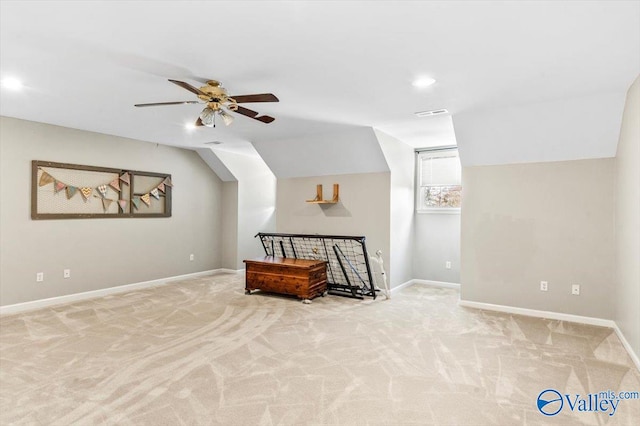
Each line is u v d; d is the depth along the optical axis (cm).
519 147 446
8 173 451
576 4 199
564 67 287
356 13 209
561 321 430
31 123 470
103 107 408
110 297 532
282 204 659
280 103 384
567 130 404
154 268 621
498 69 292
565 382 276
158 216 627
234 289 589
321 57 270
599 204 419
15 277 457
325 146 560
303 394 257
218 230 742
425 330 393
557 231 442
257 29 228
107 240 554
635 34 232
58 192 496
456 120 439
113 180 559
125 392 257
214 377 281
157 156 626
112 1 198
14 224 456
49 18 216
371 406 242
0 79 321
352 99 371
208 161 709
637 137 309
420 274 646
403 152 597
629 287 336
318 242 618
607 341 362
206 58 273
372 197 570
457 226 615
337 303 507
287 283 522
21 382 270
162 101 386
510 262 469
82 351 329
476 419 228
